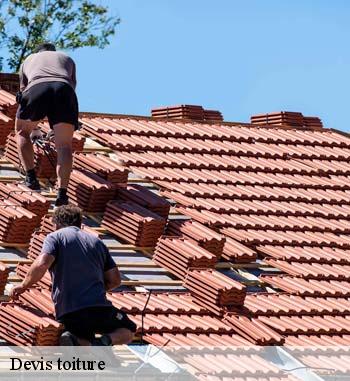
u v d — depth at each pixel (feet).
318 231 83.30
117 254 71.36
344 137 104.63
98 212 75.46
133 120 93.76
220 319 67.10
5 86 90.22
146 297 66.69
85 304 54.90
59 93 71.77
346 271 78.23
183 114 99.35
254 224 80.43
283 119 104.37
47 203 71.00
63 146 71.82
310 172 93.09
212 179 85.61
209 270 69.82
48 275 63.05
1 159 79.25
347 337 69.77
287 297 72.43
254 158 92.73
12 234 67.97
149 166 84.74
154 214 73.56
